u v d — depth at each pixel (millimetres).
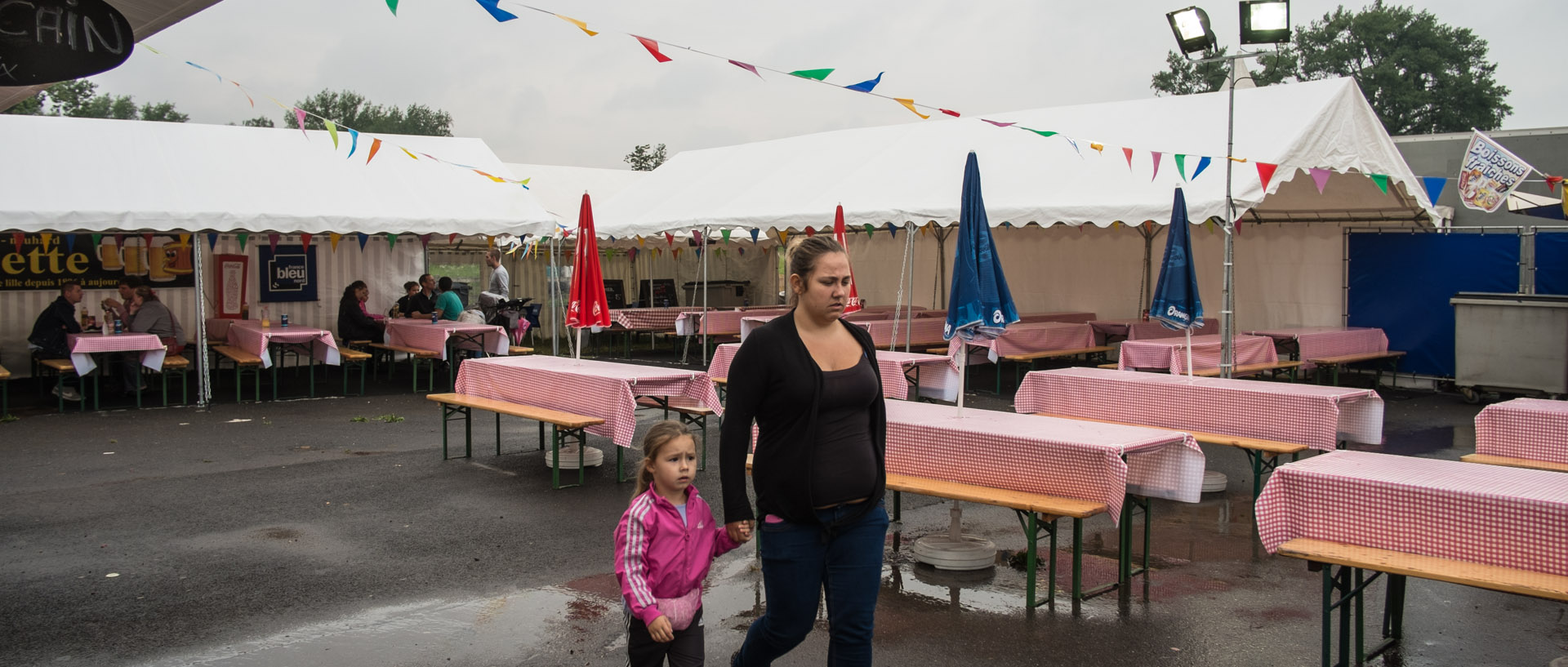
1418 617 4824
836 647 3340
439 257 21094
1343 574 4125
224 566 5633
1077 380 7742
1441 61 43844
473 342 13945
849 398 3307
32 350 13133
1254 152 10852
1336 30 46156
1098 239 16438
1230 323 9312
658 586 3461
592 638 4562
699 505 3586
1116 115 13586
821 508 3256
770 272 23938
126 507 6977
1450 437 9820
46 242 13938
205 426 10469
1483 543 3709
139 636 4570
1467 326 11922
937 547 5582
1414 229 13812
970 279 5621
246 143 13656
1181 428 7172
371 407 11914
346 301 14477
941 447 5418
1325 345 12430
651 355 18500
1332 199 13836
